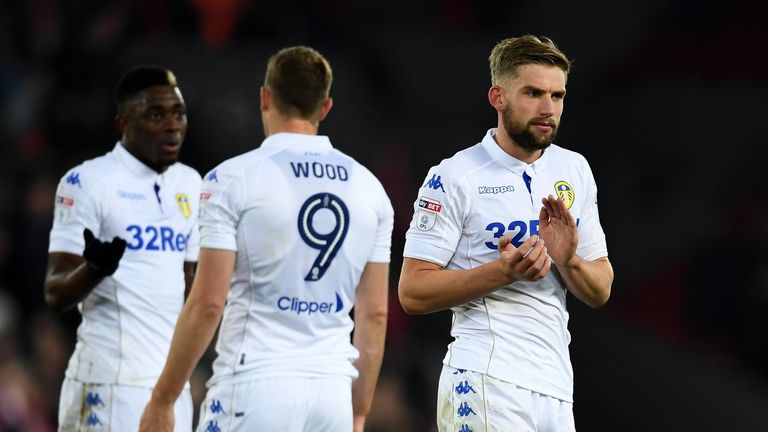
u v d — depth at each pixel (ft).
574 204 51.37
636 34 172.35
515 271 46.73
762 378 138.10
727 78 165.78
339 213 51.08
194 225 61.82
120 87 60.90
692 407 135.74
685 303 146.41
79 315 108.68
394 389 101.86
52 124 133.80
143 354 58.95
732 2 171.63
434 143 161.79
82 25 142.10
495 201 50.31
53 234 59.31
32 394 97.96
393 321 125.08
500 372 49.70
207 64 143.23
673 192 157.99
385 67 160.76
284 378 49.14
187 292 61.82
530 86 48.88
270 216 49.62
